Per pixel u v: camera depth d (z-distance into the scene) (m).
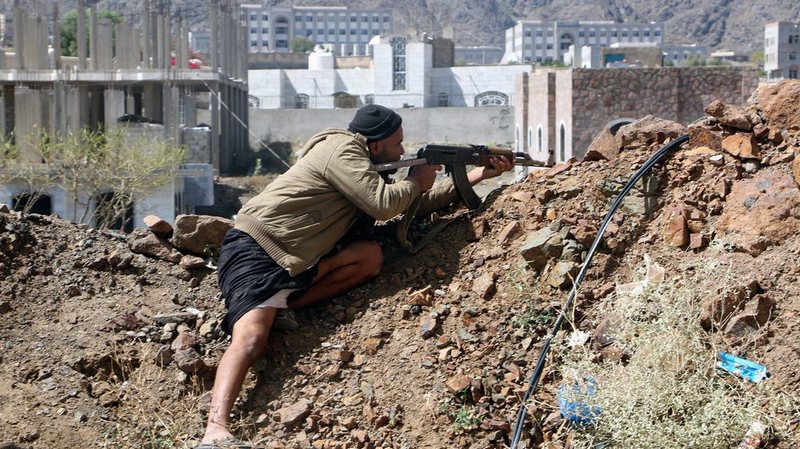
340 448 4.34
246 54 60.03
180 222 5.59
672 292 4.32
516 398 4.39
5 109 41.50
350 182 4.80
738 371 4.13
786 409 3.89
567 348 4.44
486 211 5.48
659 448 3.82
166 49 45.84
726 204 4.99
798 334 4.21
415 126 63.72
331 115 63.22
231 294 4.69
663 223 5.00
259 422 4.48
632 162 5.42
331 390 4.62
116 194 27.33
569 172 5.54
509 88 85.44
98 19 43.66
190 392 4.71
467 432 4.30
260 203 4.81
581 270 4.82
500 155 5.57
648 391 3.92
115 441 4.38
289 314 4.88
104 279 5.36
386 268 5.30
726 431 3.81
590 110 31.98
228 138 51.72
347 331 4.91
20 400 4.48
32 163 29.52
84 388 4.62
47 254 5.45
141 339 4.95
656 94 31.83
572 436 4.10
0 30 84.25
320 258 4.84
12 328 4.93
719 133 5.29
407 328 4.85
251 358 4.50
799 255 4.53
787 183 4.83
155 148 30.14
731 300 4.36
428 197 5.64
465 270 5.14
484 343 4.68
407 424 4.41
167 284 5.41
